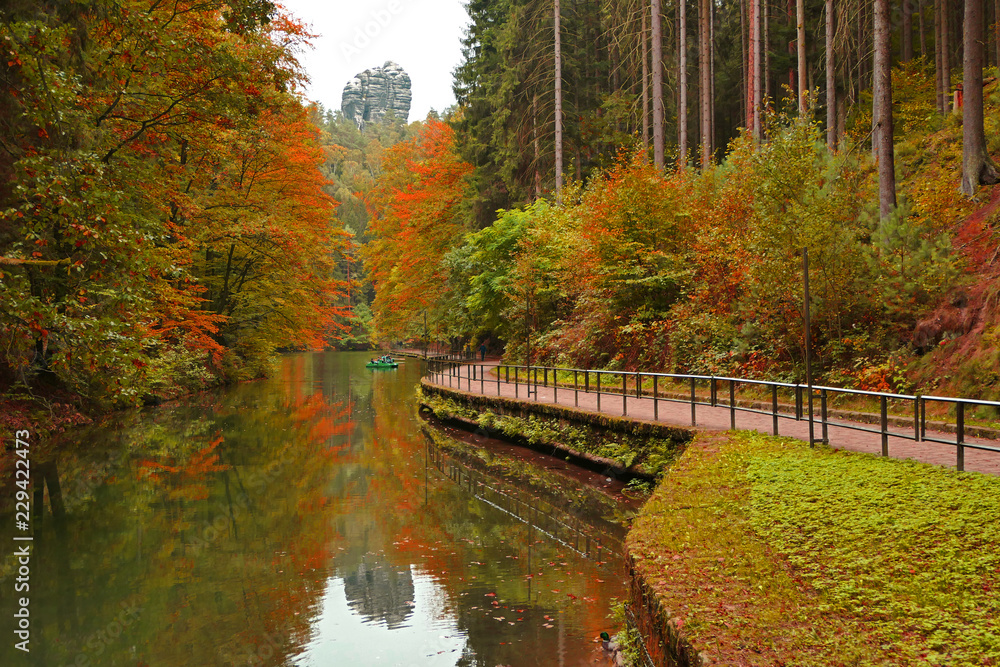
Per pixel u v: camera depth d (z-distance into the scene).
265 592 9.23
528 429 18.02
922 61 30.39
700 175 24.81
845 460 8.96
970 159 16.55
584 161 42.97
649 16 37.12
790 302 16.17
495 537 11.45
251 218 29.89
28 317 11.23
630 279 22.34
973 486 7.17
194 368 32.41
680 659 4.80
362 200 105.19
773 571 5.86
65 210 11.42
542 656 6.88
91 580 9.80
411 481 15.95
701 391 18.41
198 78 17.53
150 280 15.43
